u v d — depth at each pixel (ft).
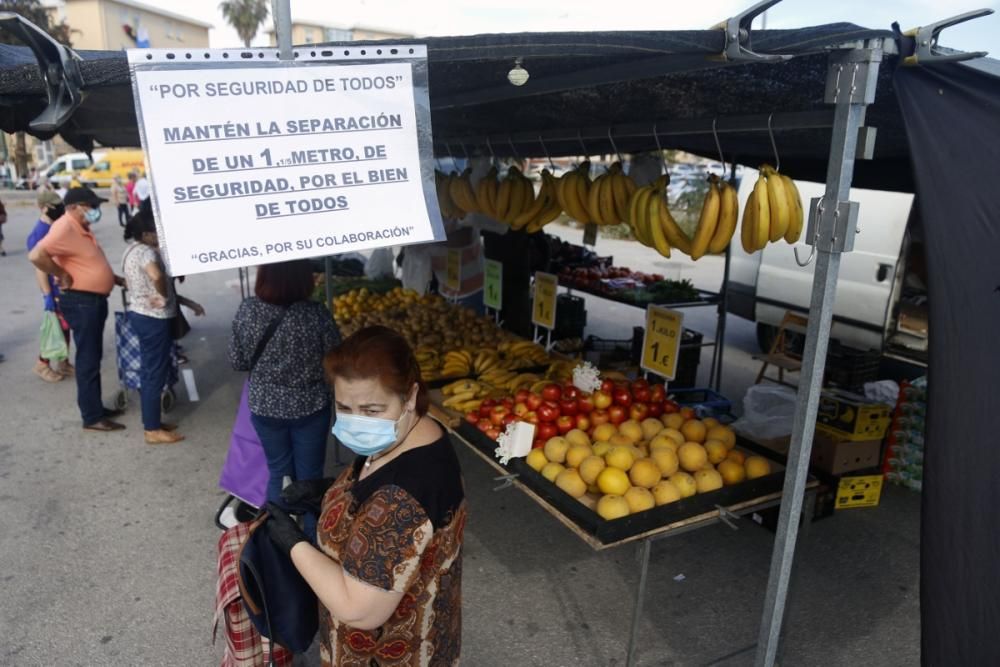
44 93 5.36
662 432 9.73
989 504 5.16
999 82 5.28
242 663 6.75
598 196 10.31
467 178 14.30
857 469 14.01
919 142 5.55
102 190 84.69
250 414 11.27
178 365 20.44
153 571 11.38
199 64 4.39
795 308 23.58
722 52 5.46
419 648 5.26
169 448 16.25
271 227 4.73
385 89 5.00
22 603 10.48
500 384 13.20
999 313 5.18
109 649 9.55
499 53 5.18
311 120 4.78
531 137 13.58
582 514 8.17
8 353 23.72
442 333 17.28
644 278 24.18
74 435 16.92
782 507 6.56
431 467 5.06
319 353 10.44
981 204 5.29
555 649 9.81
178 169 4.42
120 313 17.90
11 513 13.12
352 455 16.12
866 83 5.43
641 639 10.07
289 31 4.64
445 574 5.23
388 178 5.10
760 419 12.43
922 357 20.18
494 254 21.61
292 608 6.04
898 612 10.93
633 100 9.26
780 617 6.88
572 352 18.93
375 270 26.84
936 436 5.32
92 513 13.20
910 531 13.43
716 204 8.20
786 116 7.81
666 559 12.27
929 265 5.40
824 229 5.82
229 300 33.06
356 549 4.84
